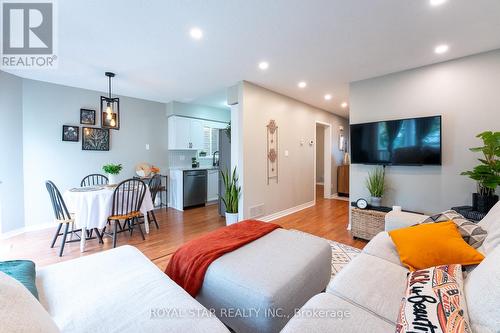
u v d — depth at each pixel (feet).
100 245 9.84
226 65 9.92
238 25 6.93
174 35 7.48
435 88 9.53
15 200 11.16
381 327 3.12
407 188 10.28
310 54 8.83
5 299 2.15
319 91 13.70
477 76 8.66
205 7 6.08
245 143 12.08
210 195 18.25
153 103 16.61
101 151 14.15
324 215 14.74
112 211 9.58
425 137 9.49
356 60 9.32
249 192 12.39
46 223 12.23
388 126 10.43
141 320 3.13
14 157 11.13
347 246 9.55
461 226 5.27
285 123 14.75
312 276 5.08
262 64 9.77
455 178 9.14
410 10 6.17
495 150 7.25
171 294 3.74
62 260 8.46
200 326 3.09
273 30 7.18
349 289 3.94
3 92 10.58
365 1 5.83
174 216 14.71
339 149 21.91
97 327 2.99
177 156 17.97
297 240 6.28
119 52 8.70
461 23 6.74
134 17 6.52
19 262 4.37
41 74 11.05
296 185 15.96
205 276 4.92
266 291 4.12
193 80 11.87
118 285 3.92
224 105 18.38
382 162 10.64
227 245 5.74
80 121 13.32
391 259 5.16
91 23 6.82
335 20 6.66
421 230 5.29
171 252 9.19
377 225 9.80
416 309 3.03
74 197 9.02
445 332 2.58
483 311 2.72
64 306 3.41
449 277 3.65
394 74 10.54
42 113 12.10
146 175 15.30
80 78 11.66
